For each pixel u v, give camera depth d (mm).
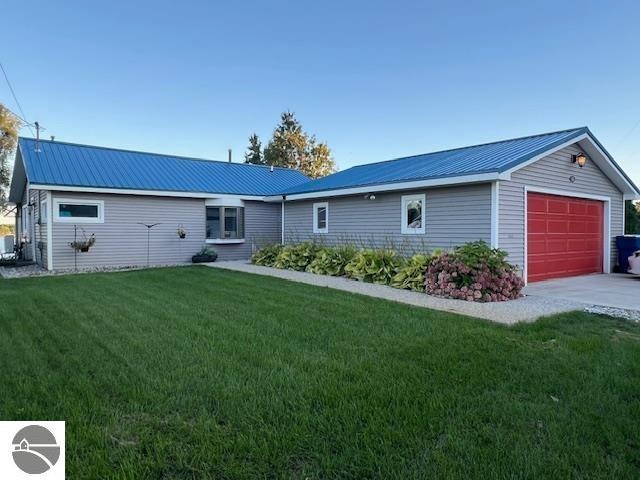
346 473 2291
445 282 7973
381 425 2795
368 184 11703
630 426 2816
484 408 3059
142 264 14070
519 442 2604
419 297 7828
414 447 2545
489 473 2287
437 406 3064
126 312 6211
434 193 10586
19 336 4906
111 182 13383
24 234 18688
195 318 5836
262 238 16859
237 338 4836
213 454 2447
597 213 12484
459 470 2316
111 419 2852
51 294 7773
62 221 12617
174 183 14898
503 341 4781
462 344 4637
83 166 14094
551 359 4156
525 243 9945
